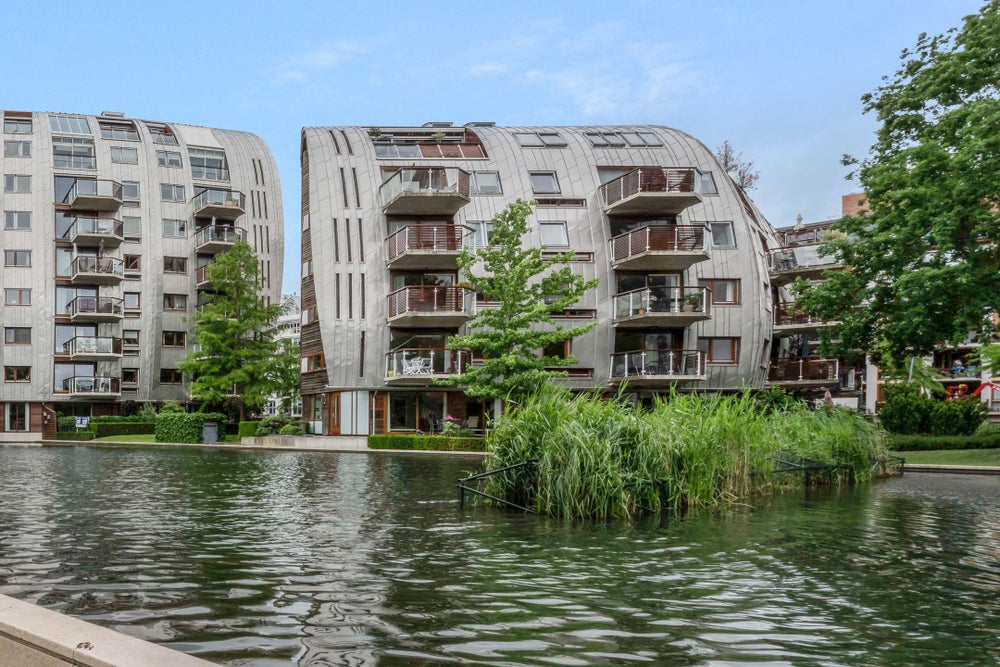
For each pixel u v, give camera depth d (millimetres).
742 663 5016
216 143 61312
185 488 16688
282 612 6184
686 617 6098
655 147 42500
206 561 8312
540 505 12195
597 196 40344
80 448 38469
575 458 11625
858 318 27297
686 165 42031
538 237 39594
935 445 29156
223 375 46344
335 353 39156
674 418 13328
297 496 14984
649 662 5016
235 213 58156
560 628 5766
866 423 19688
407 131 44000
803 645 5406
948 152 24828
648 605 6469
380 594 6812
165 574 7637
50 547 9203
